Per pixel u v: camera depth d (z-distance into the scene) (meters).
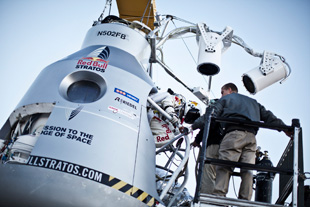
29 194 4.57
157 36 7.82
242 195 5.09
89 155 4.82
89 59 5.97
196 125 5.54
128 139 5.27
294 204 4.46
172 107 6.39
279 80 7.04
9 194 4.62
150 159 5.48
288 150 5.22
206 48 7.19
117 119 5.35
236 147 5.07
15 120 5.47
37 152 4.72
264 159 6.78
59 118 5.07
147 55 7.07
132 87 5.88
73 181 4.61
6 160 5.05
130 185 4.91
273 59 6.99
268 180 6.64
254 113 5.38
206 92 8.20
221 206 4.76
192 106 6.96
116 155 5.00
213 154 5.80
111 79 5.74
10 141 5.27
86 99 5.52
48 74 5.79
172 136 6.38
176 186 7.41
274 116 5.49
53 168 4.62
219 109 5.40
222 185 5.07
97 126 5.12
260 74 6.88
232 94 5.58
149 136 5.66
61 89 5.50
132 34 6.94
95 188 4.66
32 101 5.37
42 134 4.89
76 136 4.93
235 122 4.98
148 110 6.42
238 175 5.77
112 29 6.88
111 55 6.29
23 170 4.61
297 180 4.58
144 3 10.08
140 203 4.95
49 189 4.57
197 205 4.39
